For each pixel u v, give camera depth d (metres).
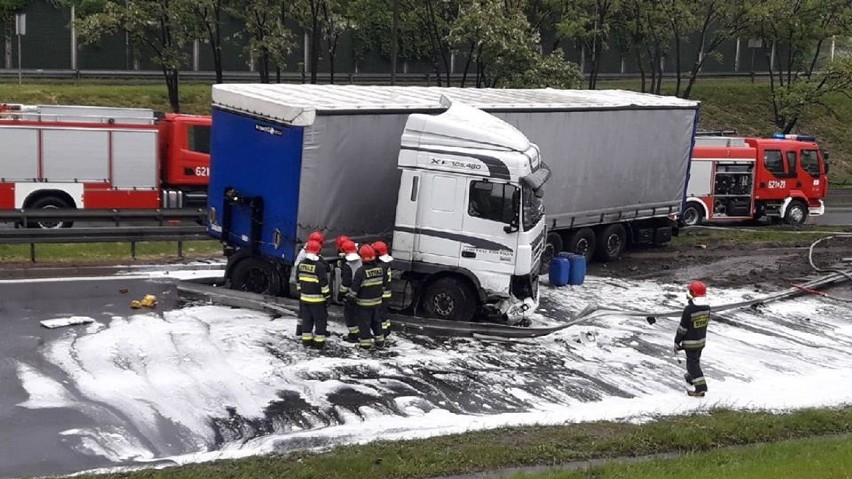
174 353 14.33
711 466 10.41
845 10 45.03
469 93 21.41
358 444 11.02
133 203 24.73
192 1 34.38
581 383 14.34
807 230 30.38
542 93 23.34
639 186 24.00
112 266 19.83
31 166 23.55
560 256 20.89
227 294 17.17
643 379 14.77
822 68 51.44
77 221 21.14
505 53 34.88
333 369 14.12
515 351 15.77
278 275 17.20
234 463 10.20
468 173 16.34
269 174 16.62
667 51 52.50
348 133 16.52
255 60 39.44
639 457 11.19
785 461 10.54
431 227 16.61
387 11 39.41
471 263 16.53
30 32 40.34
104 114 24.45
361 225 17.19
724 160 30.03
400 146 16.83
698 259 24.69
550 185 21.27
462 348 15.71
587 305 19.20
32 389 12.53
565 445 11.25
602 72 54.41
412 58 49.38
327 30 39.44
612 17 43.28
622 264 23.78
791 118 45.84
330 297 16.75
